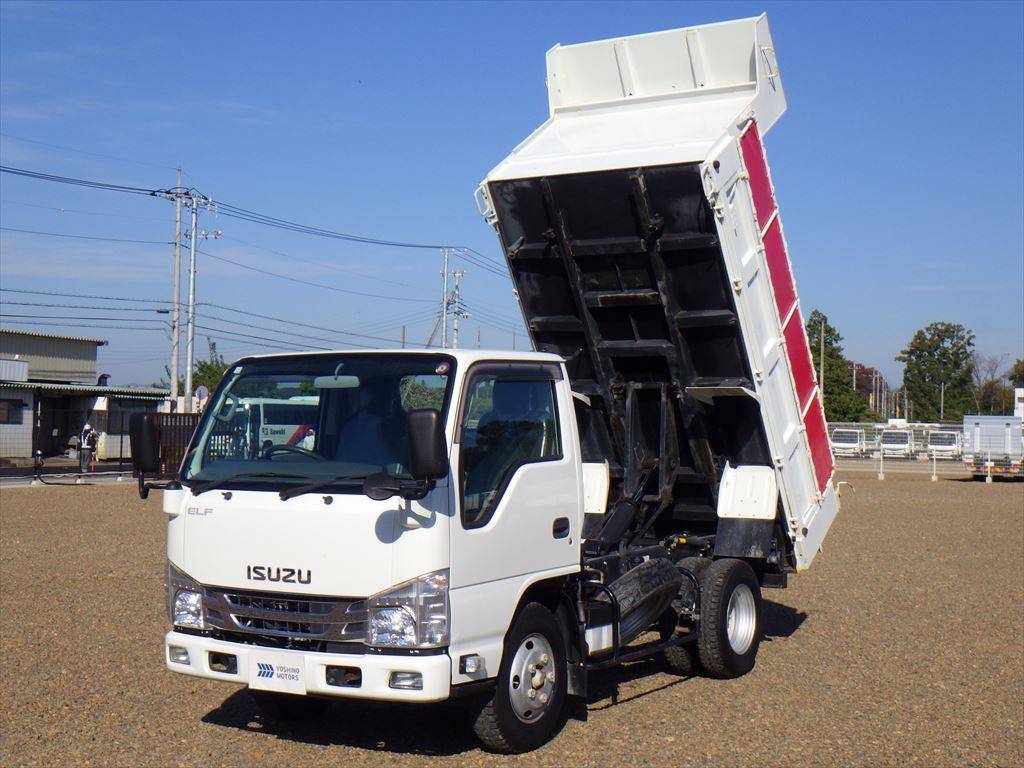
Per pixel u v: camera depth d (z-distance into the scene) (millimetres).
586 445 9430
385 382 6348
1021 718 7270
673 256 8117
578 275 8523
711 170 7602
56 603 11328
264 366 6727
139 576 13375
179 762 6164
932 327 129125
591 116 9273
